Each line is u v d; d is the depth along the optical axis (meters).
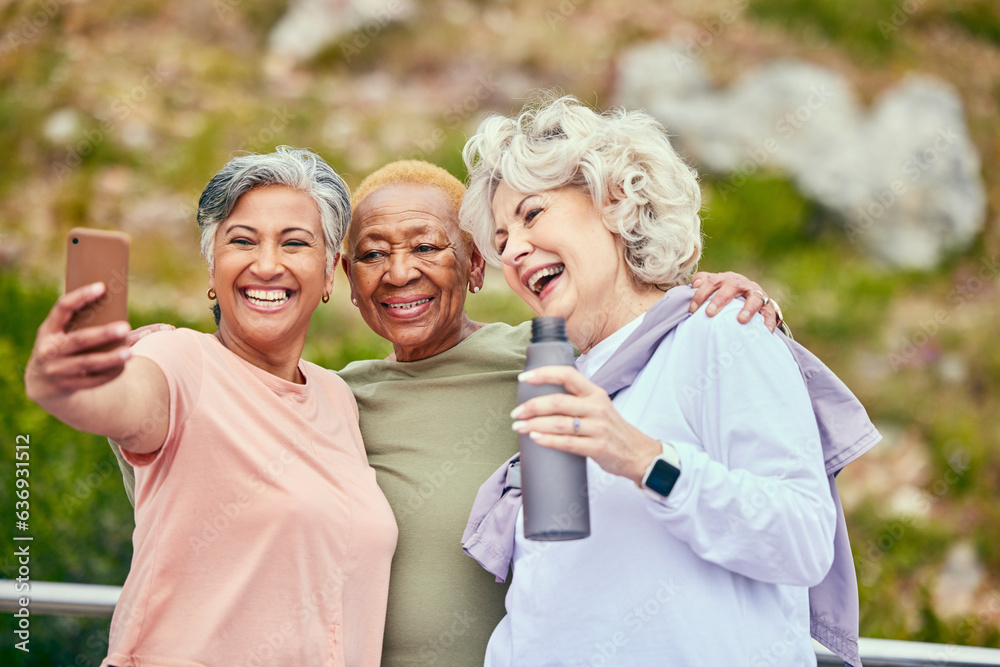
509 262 1.77
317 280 1.83
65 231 6.12
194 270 5.95
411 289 2.10
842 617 1.73
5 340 4.02
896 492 5.08
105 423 1.45
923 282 6.84
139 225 6.22
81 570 2.89
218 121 7.04
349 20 8.08
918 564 4.43
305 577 1.66
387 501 1.91
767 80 7.56
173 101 7.16
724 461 1.52
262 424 1.72
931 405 5.68
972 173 7.42
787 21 8.18
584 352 1.82
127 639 1.58
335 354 4.49
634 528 1.55
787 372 1.53
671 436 1.56
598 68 7.78
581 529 1.39
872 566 4.22
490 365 2.15
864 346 6.05
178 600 1.61
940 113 7.53
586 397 1.35
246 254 1.77
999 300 6.71
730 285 1.62
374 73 7.80
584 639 1.54
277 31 7.98
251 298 1.80
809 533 1.44
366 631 1.78
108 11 7.85
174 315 4.57
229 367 1.75
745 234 6.83
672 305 1.64
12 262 5.75
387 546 1.81
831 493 1.72
